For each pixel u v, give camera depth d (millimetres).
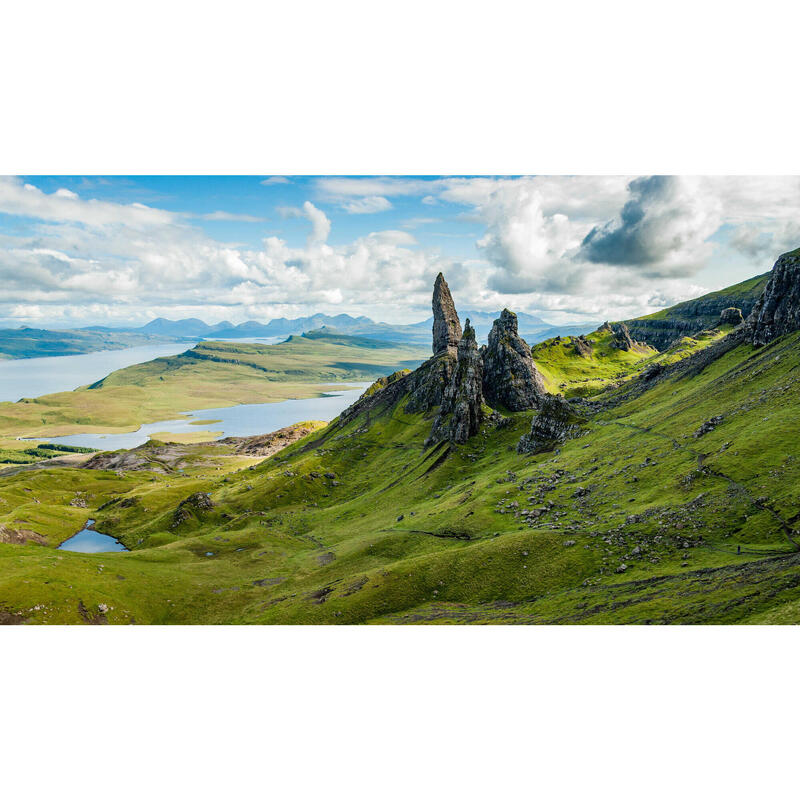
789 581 84750
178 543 194625
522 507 161500
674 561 107875
